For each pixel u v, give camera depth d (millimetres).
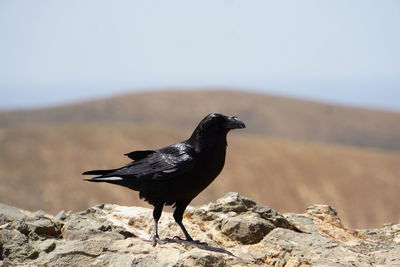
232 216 10398
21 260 8297
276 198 44438
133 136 56156
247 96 141375
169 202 9258
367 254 9414
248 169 48281
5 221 9602
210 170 9023
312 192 45594
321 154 53469
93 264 8062
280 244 9359
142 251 8352
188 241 9070
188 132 61156
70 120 127062
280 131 123562
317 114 133750
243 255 8875
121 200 39500
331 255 9133
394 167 50969
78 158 47469
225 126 9031
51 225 9125
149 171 9055
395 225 11398
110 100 137625
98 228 9047
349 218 41750
